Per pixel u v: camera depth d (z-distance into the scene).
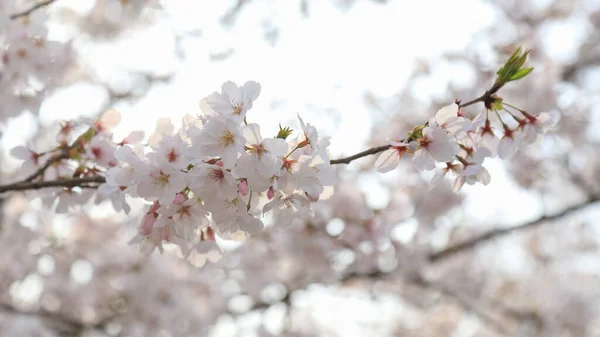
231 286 7.64
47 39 3.62
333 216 4.98
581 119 6.88
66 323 6.66
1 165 6.97
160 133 2.24
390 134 6.92
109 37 7.76
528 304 9.10
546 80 6.38
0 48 3.55
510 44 6.57
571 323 8.45
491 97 2.31
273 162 1.96
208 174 2.03
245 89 2.05
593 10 7.93
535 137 2.33
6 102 3.63
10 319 6.10
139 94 8.26
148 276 6.42
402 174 6.04
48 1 3.64
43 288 6.43
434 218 5.78
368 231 4.95
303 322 8.62
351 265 5.29
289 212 2.40
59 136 2.70
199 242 2.51
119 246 6.58
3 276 6.14
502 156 2.34
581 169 7.57
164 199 2.05
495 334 9.73
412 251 5.34
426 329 10.15
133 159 2.12
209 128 1.97
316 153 2.05
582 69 7.93
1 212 5.86
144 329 6.41
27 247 5.95
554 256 10.12
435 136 2.14
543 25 7.49
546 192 7.26
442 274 8.83
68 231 6.48
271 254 6.25
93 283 6.43
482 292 8.88
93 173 2.66
